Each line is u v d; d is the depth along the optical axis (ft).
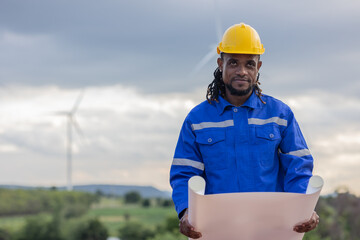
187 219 14.49
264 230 14.42
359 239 88.79
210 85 16.06
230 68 15.43
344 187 91.91
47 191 403.95
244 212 13.94
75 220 282.36
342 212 90.48
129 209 447.01
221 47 15.66
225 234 14.49
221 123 15.75
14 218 362.74
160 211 437.99
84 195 424.46
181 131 16.12
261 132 15.62
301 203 13.87
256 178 15.39
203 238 14.65
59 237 276.21
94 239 277.85
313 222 14.33
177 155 15.94
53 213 287.48
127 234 260.62
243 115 15.75
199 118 15.90
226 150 15.51
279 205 13.85
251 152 15.49
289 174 15.57
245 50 15.31
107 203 451.12
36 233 280.72
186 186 15.43
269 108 15.98
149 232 254.88
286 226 14.32
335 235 88.02
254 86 16.02
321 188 13.71
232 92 15.51
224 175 15.44
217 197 13.55
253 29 15.69
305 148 15.89
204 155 15.62
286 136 15.85
